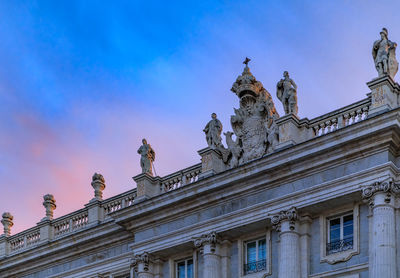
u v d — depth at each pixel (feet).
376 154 121.60
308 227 127.95
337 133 123.13
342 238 125.18
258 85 143.02
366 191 120.06
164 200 143.43
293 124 132.77
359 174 121.90
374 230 117.80
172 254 145.07
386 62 125.39
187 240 139.95
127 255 153.99
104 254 158.30
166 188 150.51
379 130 119.65
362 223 122.83
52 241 164.76
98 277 157.28
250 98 142.31
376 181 119.75
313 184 127.13
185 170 147.54
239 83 143.84
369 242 119.85
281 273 125.80
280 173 130.31
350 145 123.13
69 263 164.35
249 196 134.41
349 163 124.26
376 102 123.34
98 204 163.02
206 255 136.46
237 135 142.10
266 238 132.98
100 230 157.28
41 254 167.02
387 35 128.06
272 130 136.98
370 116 122.52
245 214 133.28
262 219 130.93
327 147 124.47
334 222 127.13
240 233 135.85
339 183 123.75
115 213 150.20
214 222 137.08
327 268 124.06
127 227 150.51
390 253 115.85
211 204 138.82
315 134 132.26
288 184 130.00
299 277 125.18
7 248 179.11
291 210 127.44
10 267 173.27
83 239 159.94
